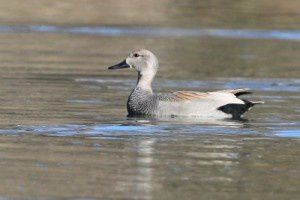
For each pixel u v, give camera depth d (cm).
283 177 1544
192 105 2123
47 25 3953
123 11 4272
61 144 1772
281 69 3050
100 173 1544
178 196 1413
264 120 2098
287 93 2569
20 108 2180
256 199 1409
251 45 3628
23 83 2598
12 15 4100
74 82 2661
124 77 2816
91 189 1442
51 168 1569
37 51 3319
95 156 1670
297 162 1658
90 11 4244
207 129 1969
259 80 2805
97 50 3403
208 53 3391
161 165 1612
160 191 1440
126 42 3616
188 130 1953
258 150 1753
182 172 1564
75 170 1560
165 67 3030
